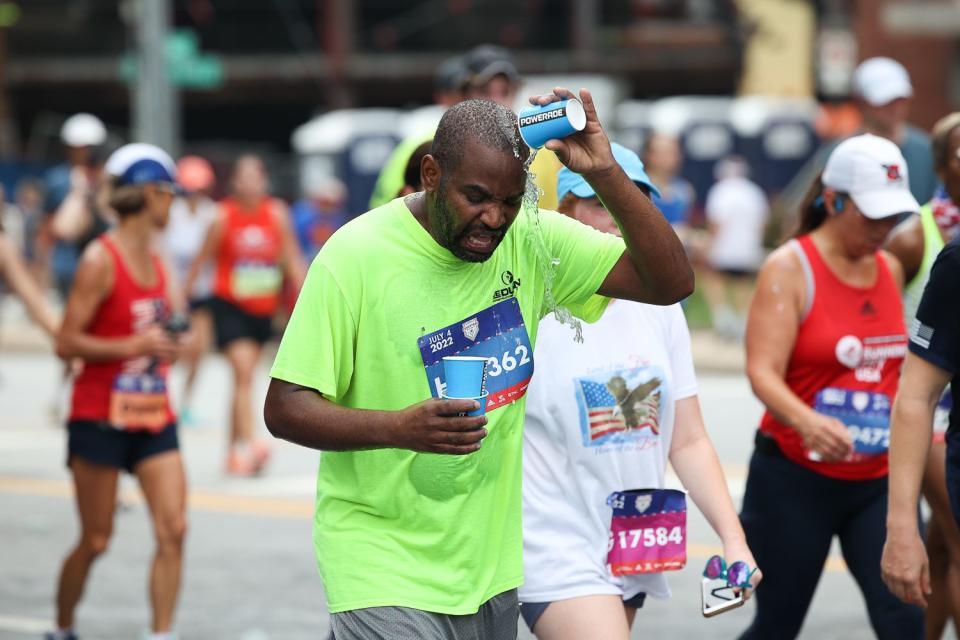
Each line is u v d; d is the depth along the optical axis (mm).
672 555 13844
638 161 14305
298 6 111875
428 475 11828
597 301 12406
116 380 19938
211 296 34125
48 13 112125
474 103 11164
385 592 11867
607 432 13898
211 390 50625
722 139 91562
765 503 16422
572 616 13617
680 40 102875
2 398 48688
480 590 12055
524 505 13922
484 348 11906
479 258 11320
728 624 21984
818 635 21141
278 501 31125
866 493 16234
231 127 124062
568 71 104562
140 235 20500
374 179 88500
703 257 60562
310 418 11453
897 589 13555
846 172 16000
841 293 16234
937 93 86375
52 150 104000
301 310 11758
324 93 110438
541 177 17484
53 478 34281
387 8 111375
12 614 22906
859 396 16203
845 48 69750
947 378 13414
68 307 20016
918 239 17766
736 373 53344
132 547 27312
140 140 57938
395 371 11781
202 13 111875
